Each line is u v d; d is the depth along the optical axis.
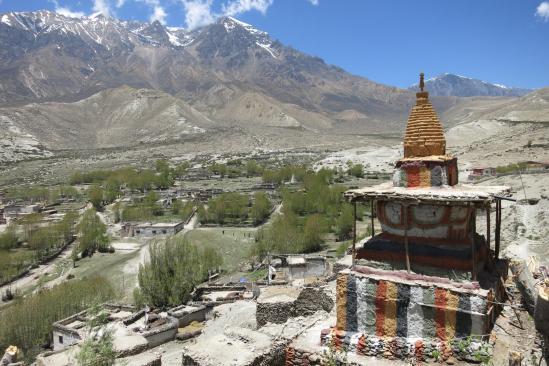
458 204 16.91
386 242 18.59
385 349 17.00
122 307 54.28
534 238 50.59
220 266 80.19
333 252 77.62
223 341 19.73
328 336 18.17
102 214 135.50
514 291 20.42
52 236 102.31
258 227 107.88
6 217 133.62
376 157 197.50
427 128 19.17
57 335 47.00
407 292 17.09
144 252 93.69
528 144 137.00
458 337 16.38
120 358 23.91
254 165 195.88
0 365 31.61
